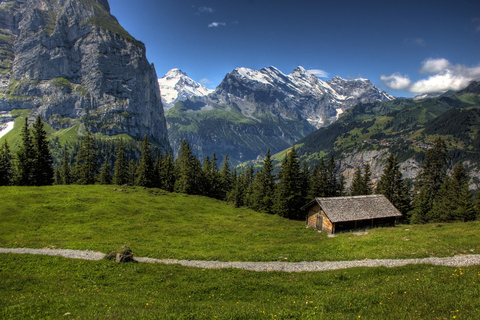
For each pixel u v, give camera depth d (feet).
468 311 41.63
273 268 89.92
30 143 263.29
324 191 275.18
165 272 82.69
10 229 129.90
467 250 89.10
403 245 104.73
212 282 74.64
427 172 251.80
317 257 100.12
